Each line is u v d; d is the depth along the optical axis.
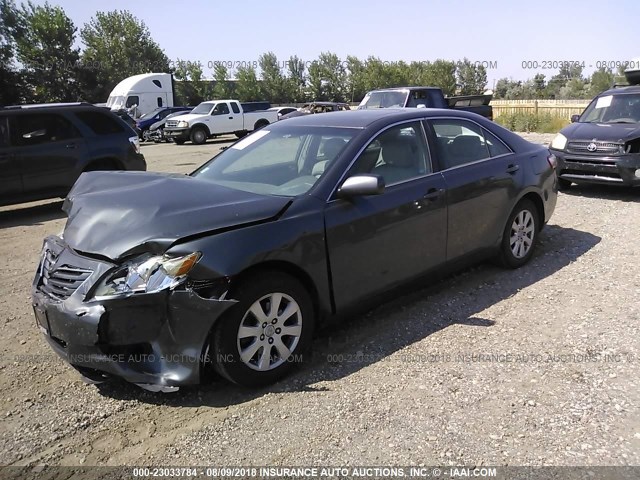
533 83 57.03
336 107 30.34
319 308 3.83
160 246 3.22
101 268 3.25
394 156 4.42
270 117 28.39
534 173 5.55
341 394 3.42
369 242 4.03
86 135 10.05
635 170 8.63
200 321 3.22
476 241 5.00
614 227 7.18
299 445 2.95
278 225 3.55
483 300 4.85
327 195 3.88
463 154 4.99
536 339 4.07
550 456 2.79
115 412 3.33
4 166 9.13
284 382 3.59
